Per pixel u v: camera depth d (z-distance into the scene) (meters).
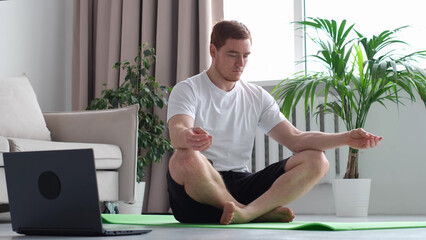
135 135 3.12
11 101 3.07
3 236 1.50
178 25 4.01
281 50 4.18
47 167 1.42
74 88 4.43
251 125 2.06
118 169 3.11
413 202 3.54
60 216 1.42
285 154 3.88
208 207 1.85
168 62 4.03
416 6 3.73
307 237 1.34
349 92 3.25
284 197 1.84
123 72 4.14
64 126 3.24
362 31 3.87
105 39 4.30
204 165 1.77
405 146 3.58
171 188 1.85
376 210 3.63
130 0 4.17
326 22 3.35
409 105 3.59
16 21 4.10
